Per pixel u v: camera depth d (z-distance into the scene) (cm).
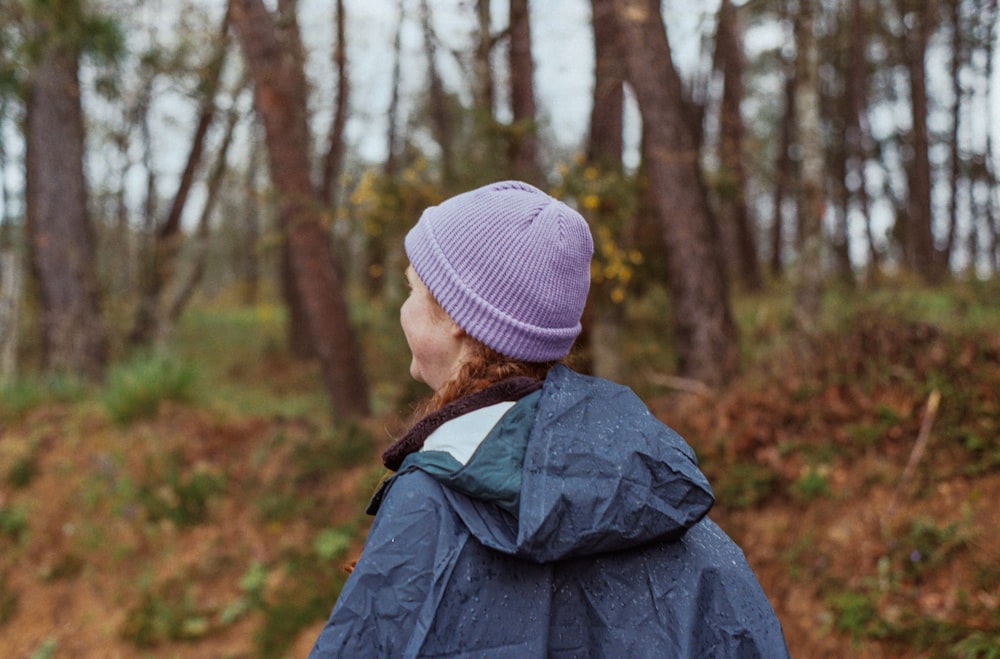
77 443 683
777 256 1689
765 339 655
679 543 96
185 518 575
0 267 971
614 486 87
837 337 509
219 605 514
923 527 362
